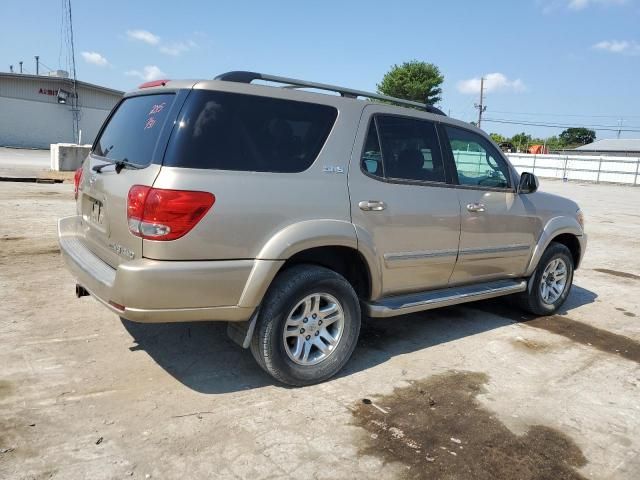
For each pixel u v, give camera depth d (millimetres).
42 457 2744
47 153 34000
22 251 6840
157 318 3104
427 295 4434
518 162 43438
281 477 2719
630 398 3861
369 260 3826
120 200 3260
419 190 4160
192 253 3096
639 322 5695
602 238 11422
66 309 4840
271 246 3311
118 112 4215
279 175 3410
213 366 3906
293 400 3502
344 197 3680
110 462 2744
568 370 4301
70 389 3447
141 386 3551
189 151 3119
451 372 4109
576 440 3260
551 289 5680
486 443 3158
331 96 3824
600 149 69312
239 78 3480
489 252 4793
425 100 58156
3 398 3277
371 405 3506
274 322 3436
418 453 3008
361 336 4754
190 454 2854
